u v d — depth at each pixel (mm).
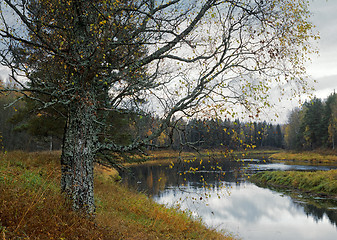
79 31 6469
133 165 51781
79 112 6133
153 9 6605
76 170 6020
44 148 33750
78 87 5898
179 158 6445
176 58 6438
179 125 6402
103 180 15711
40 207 5258
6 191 5418
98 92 7359
